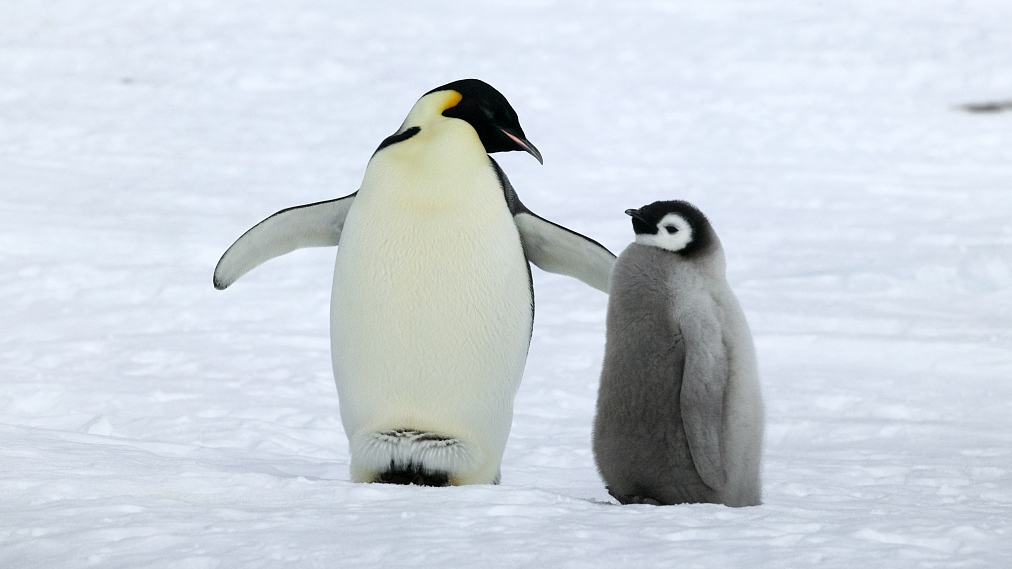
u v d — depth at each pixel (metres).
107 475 8.95
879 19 91.19
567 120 67.88
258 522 7.45
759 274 32.94
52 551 6.72
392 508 7.99
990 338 24.70
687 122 67.88
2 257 32.28
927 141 62.53
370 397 10.93
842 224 42.28
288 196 46.78
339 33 88.69
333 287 11.24
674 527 7.50
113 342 23.22
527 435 17.22
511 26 92.44
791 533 7.40
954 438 16.84
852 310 27.80
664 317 9.61
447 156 10.88
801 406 19.58
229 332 24.80
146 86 71.69
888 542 7.28
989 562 6.75
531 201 47.28
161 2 92.44
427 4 97.75
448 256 10.73
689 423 9.23
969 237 38.75
